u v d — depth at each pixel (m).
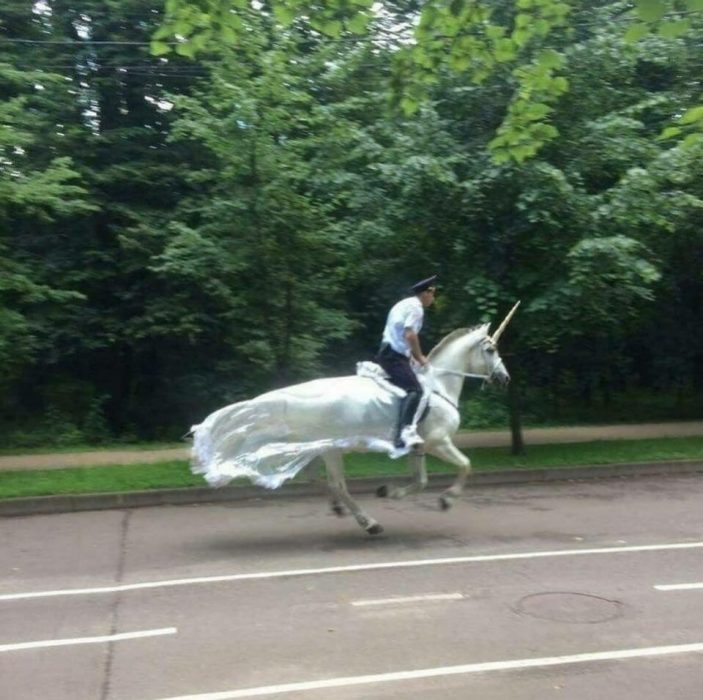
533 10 6.84
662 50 15.13
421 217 14.16
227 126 14.20
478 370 10.38
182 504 12.62
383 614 7.25
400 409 9.70
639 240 14.80
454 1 6.41
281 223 14.59
